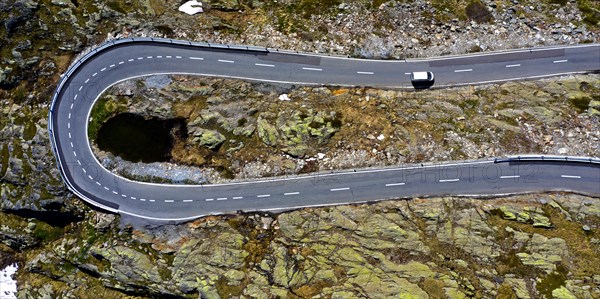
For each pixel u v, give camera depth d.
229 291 49.25
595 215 48.69
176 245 51.09
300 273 48.91
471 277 47.38
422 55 55.16
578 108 52.75
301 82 54.84
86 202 53.09
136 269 51.19
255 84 54.81
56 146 53.88
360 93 54.28
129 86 54.91
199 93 54.62
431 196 50.41
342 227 49.75
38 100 55.69
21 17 56.16
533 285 46.75
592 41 54.84
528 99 53.47
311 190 51.41
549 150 50.91
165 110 54.34
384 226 49.31
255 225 50.88
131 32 56.22
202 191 52.34
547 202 49.38
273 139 52.75
